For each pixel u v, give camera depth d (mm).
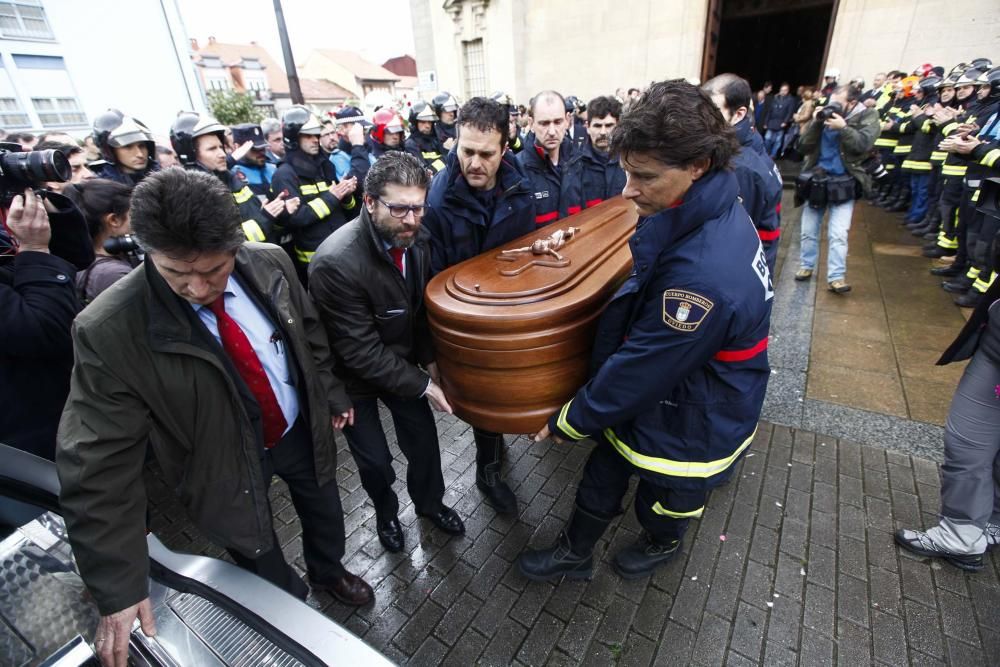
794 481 2268
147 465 2621
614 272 1613
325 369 1537
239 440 1247
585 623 1731
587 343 1501
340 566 1771
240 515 1323
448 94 6508
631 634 1688
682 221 1163
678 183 1134
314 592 1896
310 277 1526
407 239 1464
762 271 1219
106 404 1007
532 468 2498
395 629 1749
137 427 1056
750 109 2404
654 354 1185
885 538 1962
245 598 1133
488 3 10875
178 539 2193
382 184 1370
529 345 1369
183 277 958
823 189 3980
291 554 2072
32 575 1202
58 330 1425
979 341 1651
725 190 1165
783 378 3033
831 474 2291
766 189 2293
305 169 3297
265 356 1324
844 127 3701
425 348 1841
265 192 3963
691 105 1061
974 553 1756
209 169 2926
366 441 1787
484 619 1767
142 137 2805
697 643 1645
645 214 1242
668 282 1171
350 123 5254
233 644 1055
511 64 11117
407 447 1883
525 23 10781
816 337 3479
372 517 2232
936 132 5223
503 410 1518
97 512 1001
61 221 1535
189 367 1100
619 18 9852
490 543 2074
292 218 3203
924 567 1835
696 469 1416
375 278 1517
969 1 7273
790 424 2633
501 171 1946
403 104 10094
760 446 2492
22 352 1405
